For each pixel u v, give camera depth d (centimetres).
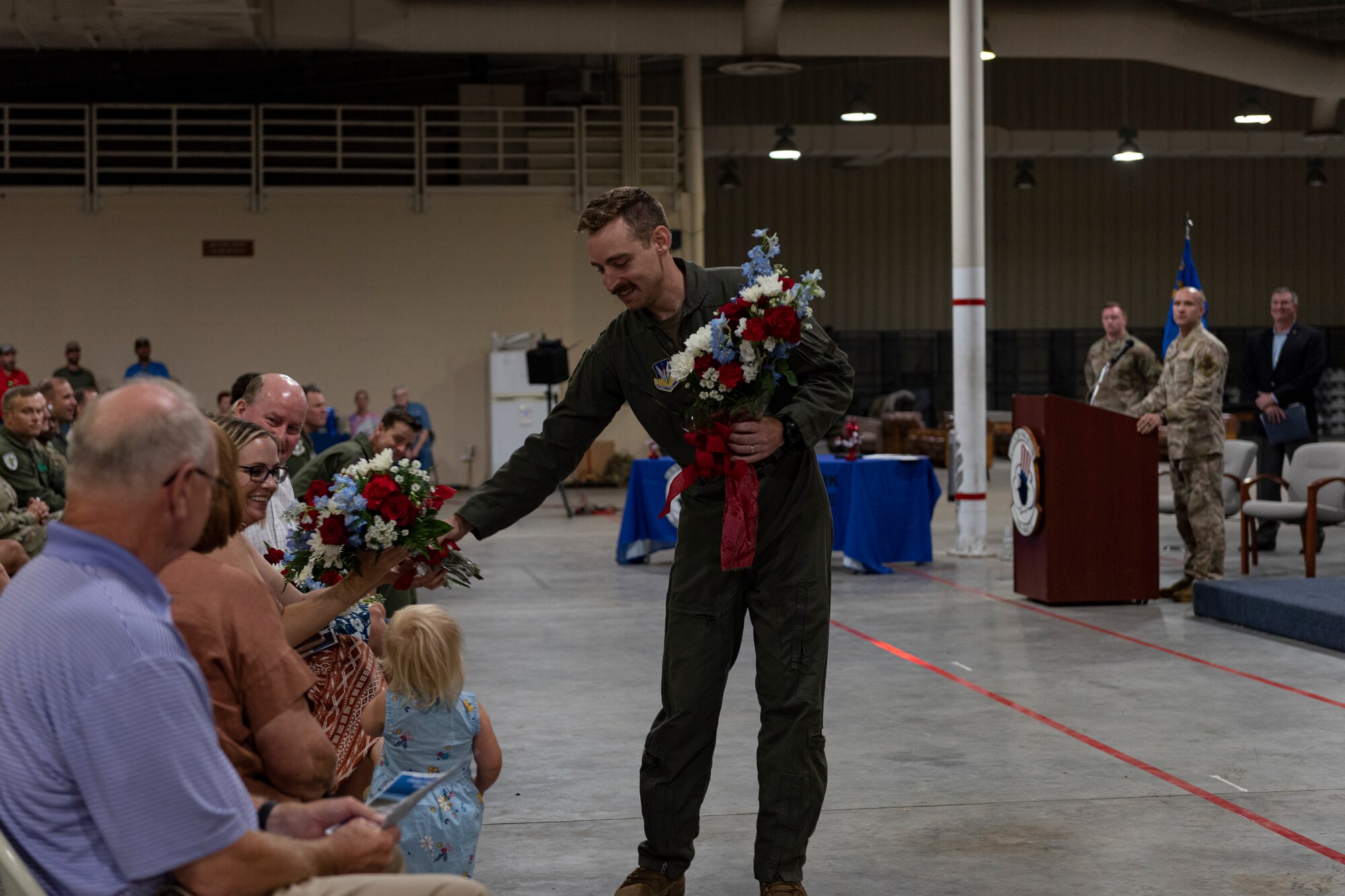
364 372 1977
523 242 1991
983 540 1088
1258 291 2747
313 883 205
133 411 194
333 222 1966
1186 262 1082
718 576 348
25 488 722
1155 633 747
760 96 2502
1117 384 949
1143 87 2634
